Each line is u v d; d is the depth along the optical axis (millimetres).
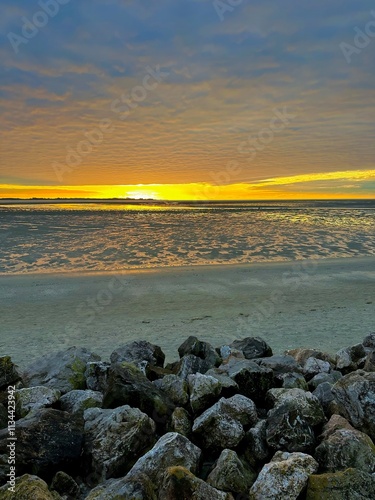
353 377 3211
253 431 2910
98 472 2695
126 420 2939
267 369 3715
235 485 2463
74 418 3029
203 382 3377
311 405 3131
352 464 2521
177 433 2781
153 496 2322
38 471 2572
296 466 2451
